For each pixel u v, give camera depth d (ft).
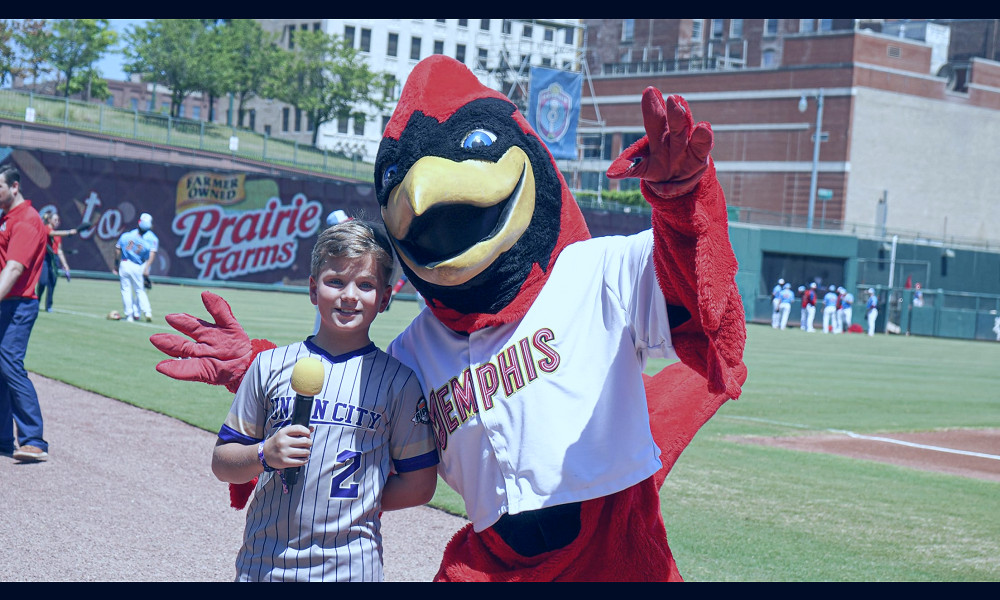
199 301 76.33
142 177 98.37
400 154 9.45
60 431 25.26
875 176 185.68
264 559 9.37
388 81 206.69
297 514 9.27
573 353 9.26
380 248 9.45
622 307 9.22
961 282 163.02
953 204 195.00
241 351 10.42
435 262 9.16
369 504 9.47
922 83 188.85
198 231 101.91
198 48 203.21
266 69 204.33
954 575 17.12
